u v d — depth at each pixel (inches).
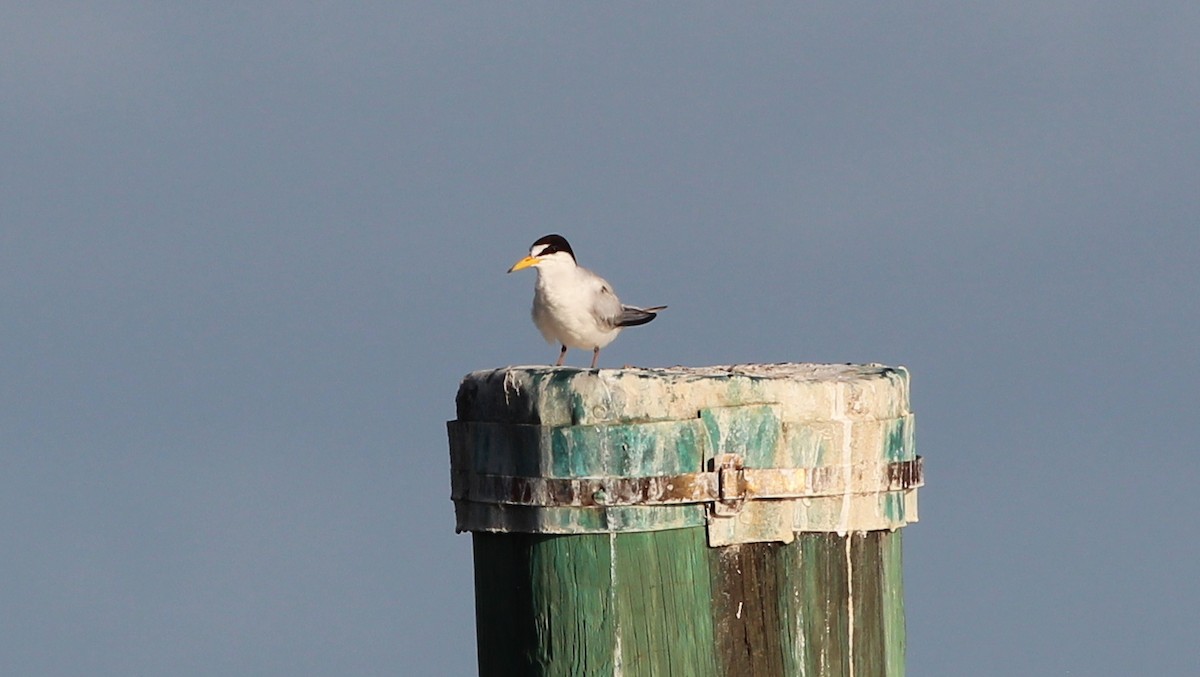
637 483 422.9
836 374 461.4
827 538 435.8
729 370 484.1
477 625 465.1
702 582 426.9
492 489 445.1
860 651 442.0
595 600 427.8
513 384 438.9
